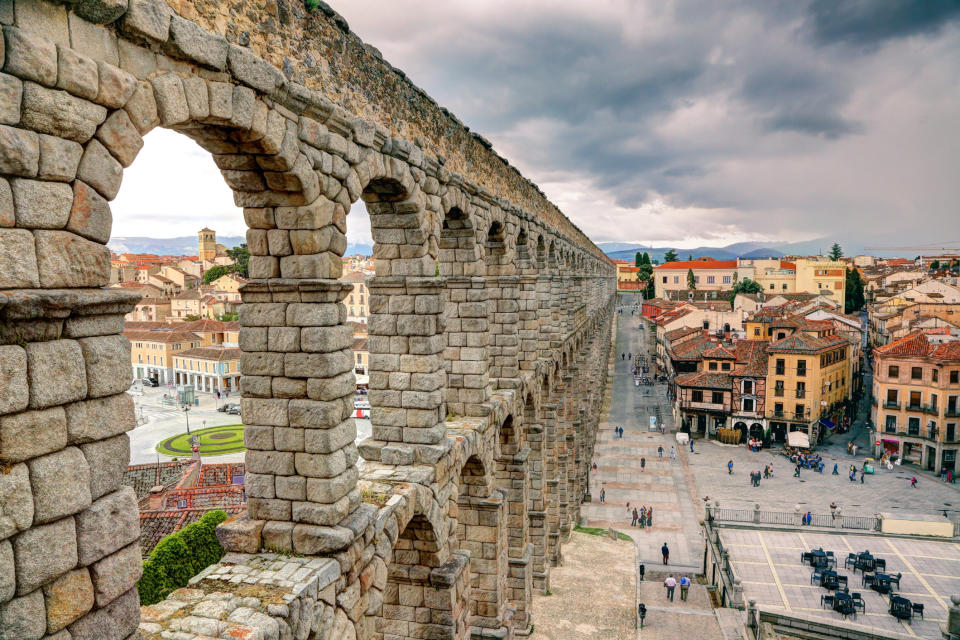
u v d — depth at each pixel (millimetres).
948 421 75375
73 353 7840
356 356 102250
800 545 50906
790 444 80500
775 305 133625
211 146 11992
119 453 8602
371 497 16359
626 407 105250
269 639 11172
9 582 7203
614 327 170875
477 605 25422
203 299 157000
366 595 14875
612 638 33469
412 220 18438
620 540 48812
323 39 13539
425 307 18531
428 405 18750
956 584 44188
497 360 28578
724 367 92562
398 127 17234
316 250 13656
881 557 48594
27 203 7402
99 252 8461
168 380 126562
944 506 64250
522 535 30344
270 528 13977
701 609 40031
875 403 84500
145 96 9047
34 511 7414
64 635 7898
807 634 37656
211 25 10359
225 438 91375
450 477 20188
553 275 40625
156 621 11336
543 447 36469
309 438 13805
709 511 52281
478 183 23875
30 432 7359
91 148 8281
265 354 14008
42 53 7402
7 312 6961
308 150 13047
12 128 7152
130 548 8750
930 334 86000
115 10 8312
